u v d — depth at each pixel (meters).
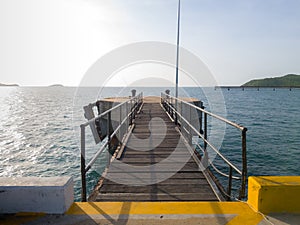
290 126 22.45
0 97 104.50
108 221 2.10
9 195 2.19
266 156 12.72
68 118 30.31
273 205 2.21
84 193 3.12
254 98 73.88
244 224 2.05
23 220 2.09
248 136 17.78
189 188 3.81
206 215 2.19
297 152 13.45
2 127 24.19
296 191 2.21
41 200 2.19
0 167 11.93
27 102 70.62
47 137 18.78
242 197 2.73
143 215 2.20
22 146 15.96
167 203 2.44
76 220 2.11
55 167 11.74
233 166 3.07
